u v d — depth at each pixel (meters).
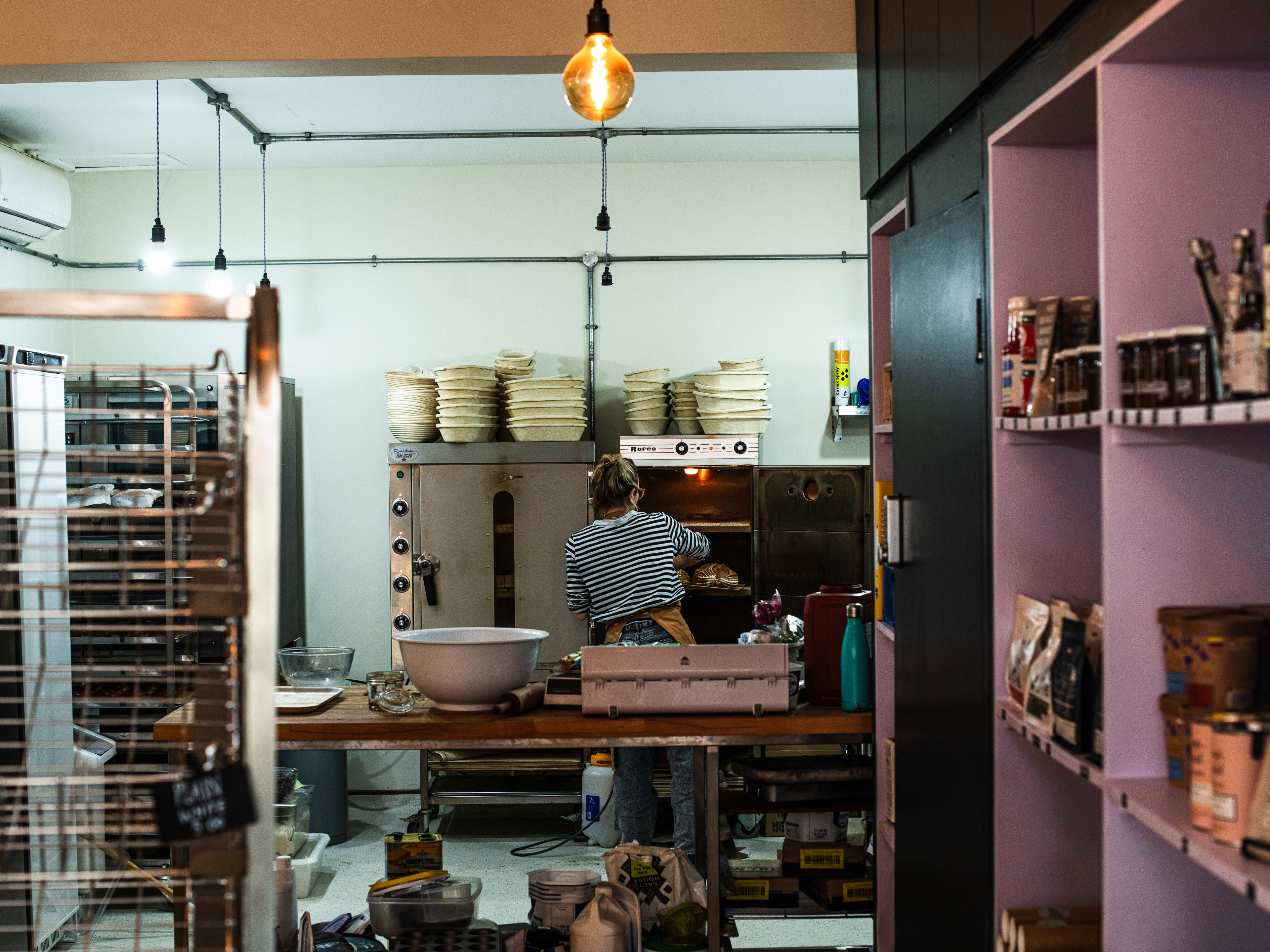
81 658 3.90
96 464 4.32
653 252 5.24
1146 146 1.33
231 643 1.26
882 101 2.52
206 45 2.71
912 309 2.20
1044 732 1.56
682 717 2.76
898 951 2.34
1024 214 1.77
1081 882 1.77
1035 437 1.76
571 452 4.80
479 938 2.60
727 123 4.64
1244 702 1.25
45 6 2.71
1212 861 1.08
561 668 3.11
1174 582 1.34
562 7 2.72
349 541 5.26
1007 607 1.77
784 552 4.85
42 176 4.57
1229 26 1.21
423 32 2.72
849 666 2.81
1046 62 1.57
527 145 4.89
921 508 2.15
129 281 5.23
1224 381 1.13
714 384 4.74
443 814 4.91
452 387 4.75
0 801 2.86
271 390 1.24
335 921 2.84
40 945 3.21
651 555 3.71
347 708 2.90
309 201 5.23
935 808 2.07
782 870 2.89
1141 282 1.33
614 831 4.46
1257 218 1.34
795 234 5.23
